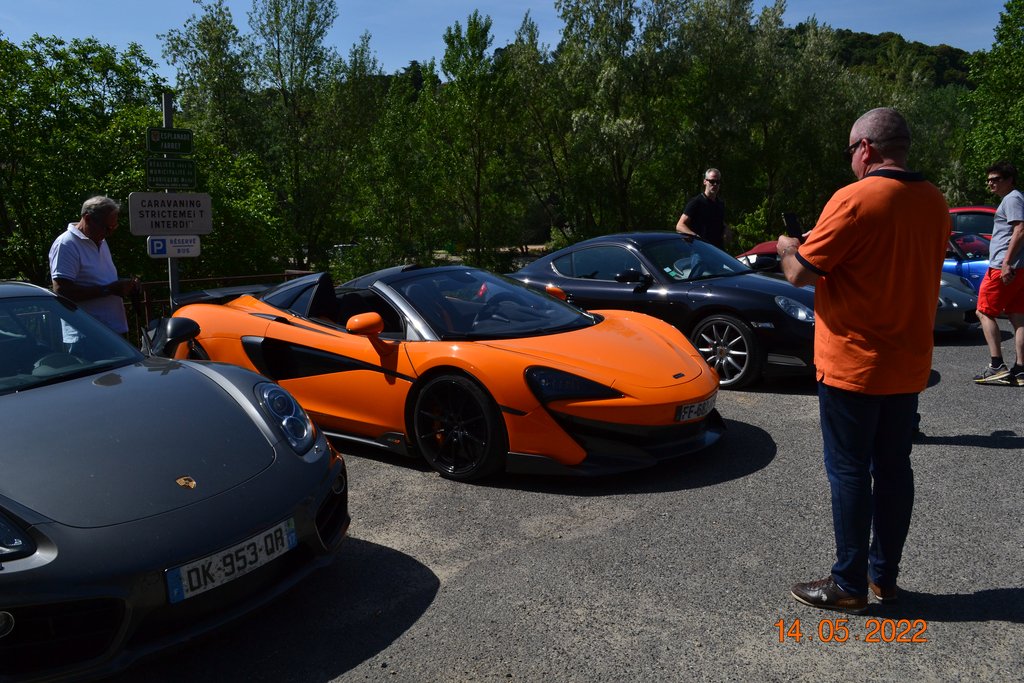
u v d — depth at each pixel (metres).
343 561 3.22
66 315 3.50
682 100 27.53
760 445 4.52
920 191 2.44
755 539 3.23
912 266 2.41
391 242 22.75
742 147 28.45
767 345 5.71
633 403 3.82
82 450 2.52
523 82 25.22
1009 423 4.79
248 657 2.52
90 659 2.18
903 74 42.75
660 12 25.72
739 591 2.80
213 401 2.97
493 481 4.11
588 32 25.84
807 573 2.92
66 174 18.19
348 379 4.48
